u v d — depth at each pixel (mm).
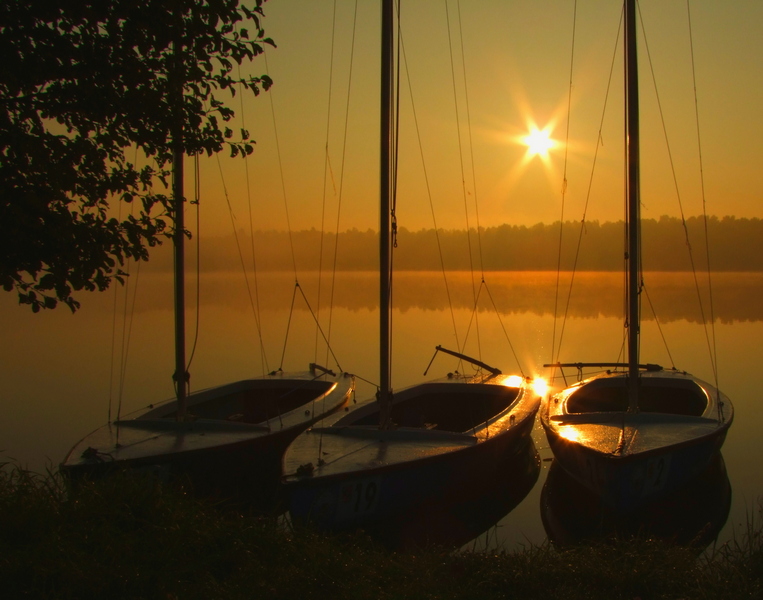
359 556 5531
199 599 4430
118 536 5082
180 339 9156
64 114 5574
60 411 13211
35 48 5285
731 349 19625
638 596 4883
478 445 8094
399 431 8359
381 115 8508
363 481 7109
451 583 5117
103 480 6312
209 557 4969
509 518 8500
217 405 11203
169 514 5559
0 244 5168
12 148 5094
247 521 5773
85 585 4340
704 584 4914
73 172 5371
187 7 5648
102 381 16156
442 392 11648
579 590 4984
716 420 9094
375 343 21531
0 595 4195
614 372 12883
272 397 11922
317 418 9438
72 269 5488
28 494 5605
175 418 9719
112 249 5609
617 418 9148
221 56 5867
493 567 5340
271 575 4859
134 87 5574
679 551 5602
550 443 9172
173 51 5859
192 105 5898
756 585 4730
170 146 5977
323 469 7070
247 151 6207
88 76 5473
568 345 20516
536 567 5312
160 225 5887
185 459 7793
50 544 4730
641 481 7773
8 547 4680
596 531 7941
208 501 6531
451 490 8062
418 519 7922
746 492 9117
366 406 9781
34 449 10805
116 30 5488
